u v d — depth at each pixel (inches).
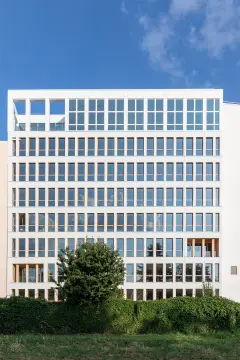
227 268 2041.1
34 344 703.1
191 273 1998.0
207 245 2047.2
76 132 2075.5
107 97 2105.1
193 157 2064.5
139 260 1994.3
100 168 2062.0
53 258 2003.0
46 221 2028.8
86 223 2022.6
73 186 2044.8
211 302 941.8
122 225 2025.1
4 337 784.9
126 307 964.6
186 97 2103.8
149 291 1977.1
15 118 2121.1
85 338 783.1
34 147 2075.5
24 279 2009.1
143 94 2106.3
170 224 2031.3
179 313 927.0
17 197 2042.3
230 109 2145.7
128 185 2044.8
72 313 959.6
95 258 985.5
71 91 2106.3
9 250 2007.9
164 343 728.3
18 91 2106.3
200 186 2044.8
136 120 2094.0
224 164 2110.0
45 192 2047.2
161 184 2046.0
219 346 698.2
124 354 612.4
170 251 2007.9
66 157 2062.0
